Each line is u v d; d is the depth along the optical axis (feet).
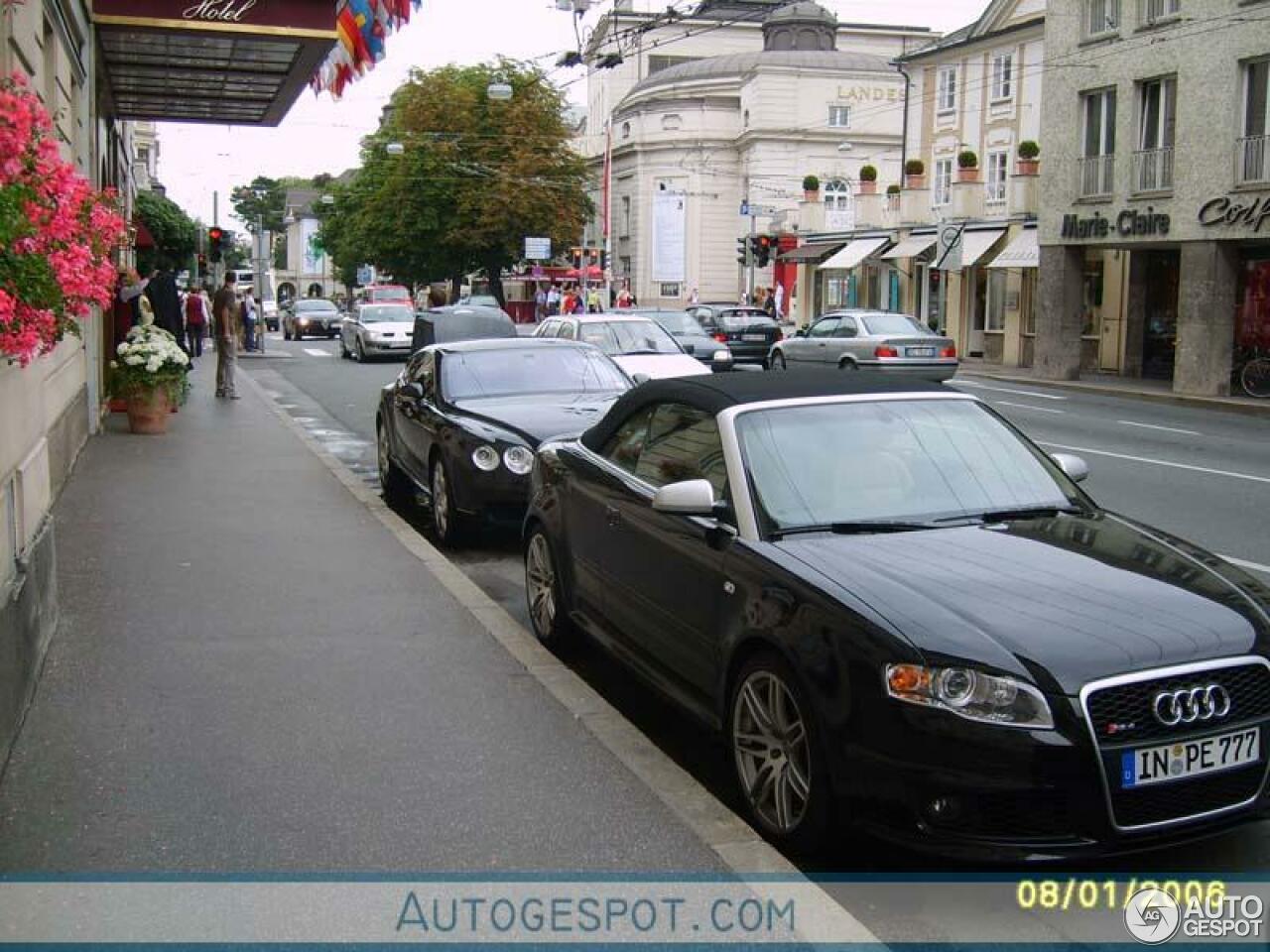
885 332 84.28
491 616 24.32
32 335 14.90
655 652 18.49
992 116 132.05
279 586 26.30
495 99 197.47
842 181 209.67
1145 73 89.45
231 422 56.13
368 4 43.37
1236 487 43.09
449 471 32.76
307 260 421.59
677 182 221.25
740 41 257.34
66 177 15.11
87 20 44.98
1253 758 13.57
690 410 19.27
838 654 13.91
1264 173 80.38
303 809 15.23
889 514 17.16
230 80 58.29
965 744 12.94
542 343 38.27
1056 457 20.30
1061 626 13.73
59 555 28.84
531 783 16.07
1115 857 14.47
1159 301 100.07
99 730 17.76
